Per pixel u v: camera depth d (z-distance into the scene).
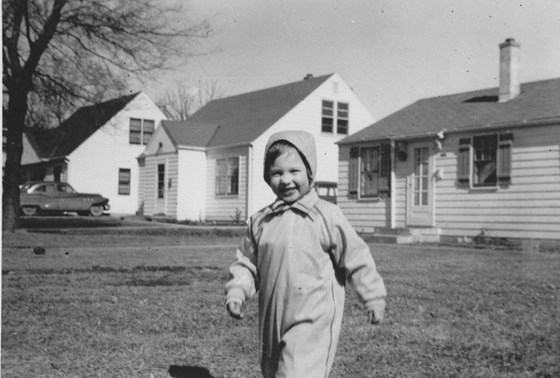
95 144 36.41
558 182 16.53
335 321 3.08
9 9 17.70
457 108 20.64
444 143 19.44
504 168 17.73
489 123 18.00
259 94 32.34
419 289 7.79
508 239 17.58
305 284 3.01
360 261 3.09
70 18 19.06
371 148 21.69
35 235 17.75
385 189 21.12
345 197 22.61
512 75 19.31
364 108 29.81
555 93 18.52
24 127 20.80
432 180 19.69
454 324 5.45
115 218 28.33
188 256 12.66
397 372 3.94
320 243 3.08
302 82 30.17
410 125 20.88
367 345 4.62
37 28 18.83
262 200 26.89
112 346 4.53
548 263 11.98
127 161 37.34
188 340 4.73
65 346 4.51
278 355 3.05
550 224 16.67
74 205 32.06
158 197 30.50
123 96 21.77
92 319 5.50
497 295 7.32
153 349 4.45
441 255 13.92
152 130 38.25
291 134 3.18
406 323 5.48
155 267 10.30
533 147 17.12
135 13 19.59
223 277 8.95
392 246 17.25
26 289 7.44
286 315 3.02
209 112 34.22
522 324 5.48
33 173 38.97
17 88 19.02
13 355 4.26
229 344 4.62
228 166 27.98
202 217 29.34
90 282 8.25
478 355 4.37
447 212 19.25
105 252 13.44
